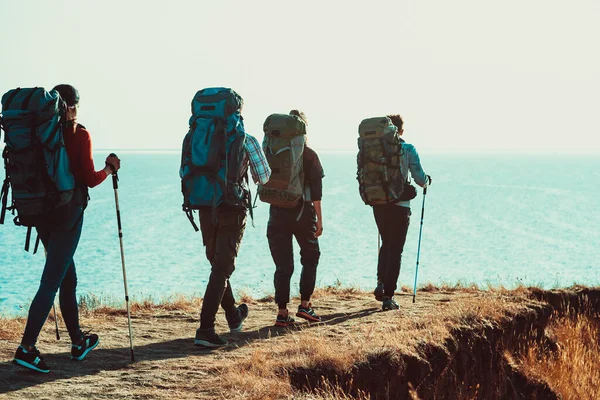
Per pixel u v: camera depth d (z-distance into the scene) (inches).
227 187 266.5
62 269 237.5
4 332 298.2
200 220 285.1
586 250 2746.1
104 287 1807.3
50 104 225.1
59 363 254.8
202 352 278.1
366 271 2032.5
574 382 356.8
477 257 2539.4
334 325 332.8
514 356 360.5
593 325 427.5
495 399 331.6
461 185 7327.8
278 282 329.1
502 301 394.0
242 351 279.0
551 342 388.8
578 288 459.5
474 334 338.6
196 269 2285.9
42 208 225.9
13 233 3818.9
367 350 281.3
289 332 317.7
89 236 3405.5
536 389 345.4
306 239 334.0
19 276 2154.3
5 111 225.9
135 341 297.4
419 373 289.1
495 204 5132.9
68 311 256.8
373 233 3329.2
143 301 412.5
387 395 272.8
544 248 2822.3
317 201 329.4
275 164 315.6
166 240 3265.3
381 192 367.6
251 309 388.8
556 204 5187.0
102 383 232.4
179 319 350.9
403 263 2368.4
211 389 230.2
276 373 252.7
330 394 243.8
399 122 385.1
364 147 373.1
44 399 214.1
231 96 272.1
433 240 3147.1
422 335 314.0
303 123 319.9
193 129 270.8
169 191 6884.8
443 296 434.3
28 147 224.1
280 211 327.6
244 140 272.1
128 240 3250.5
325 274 1945.1
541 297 434.0
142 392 225.1
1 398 212.1
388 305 376.5
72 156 234.1
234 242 279.3
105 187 7613.2
